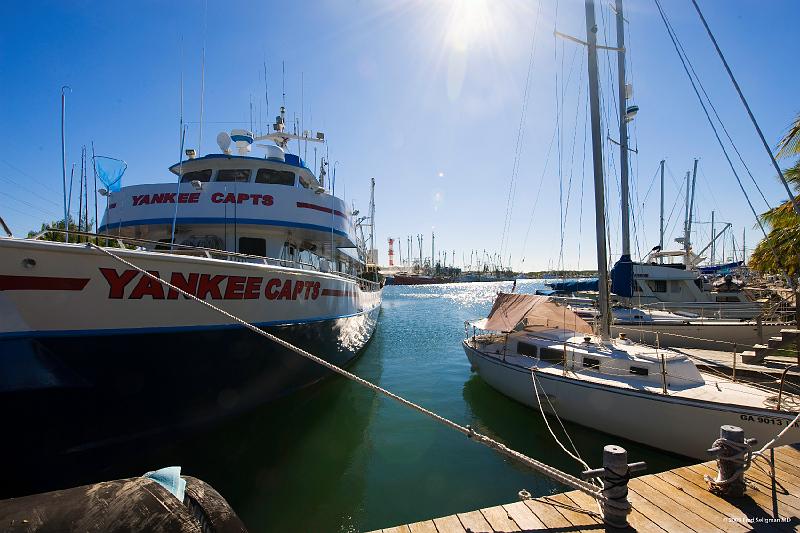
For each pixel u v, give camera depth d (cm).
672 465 701
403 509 580
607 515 362
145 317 534
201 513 230
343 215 1177
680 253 2294
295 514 565
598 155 962
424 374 1370
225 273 616
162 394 574
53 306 467
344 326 1104
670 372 791
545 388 900
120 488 215
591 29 969
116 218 984
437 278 11962
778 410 629
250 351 675
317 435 827
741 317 1708
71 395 489
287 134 1484
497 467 702
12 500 199
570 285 2183
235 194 973
